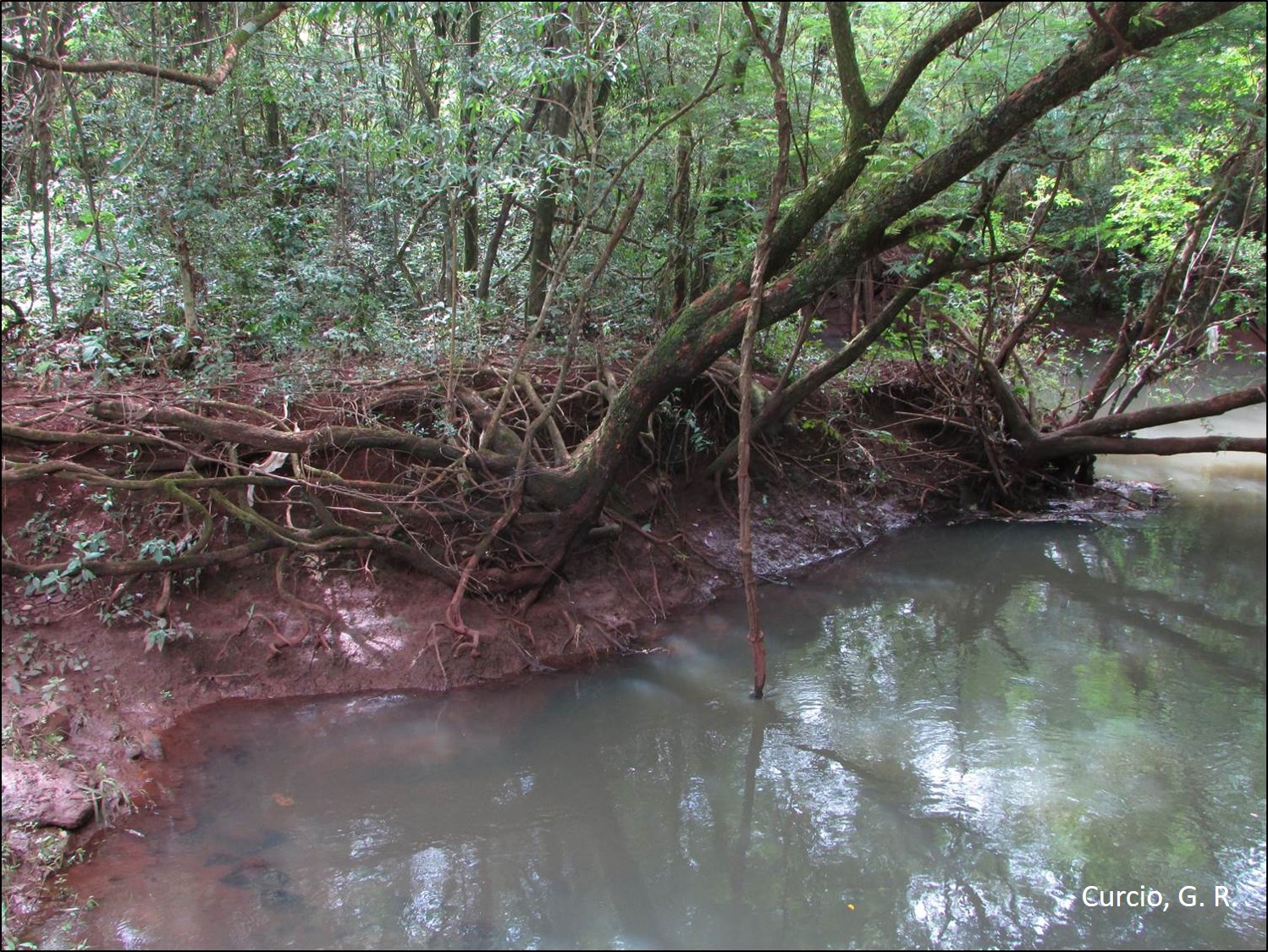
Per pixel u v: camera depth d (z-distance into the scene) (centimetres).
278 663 611
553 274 717
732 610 816
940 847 491
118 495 613
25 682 527
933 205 731
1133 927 434
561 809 516
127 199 668
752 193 897
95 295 631
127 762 511
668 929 425
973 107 789
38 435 555
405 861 462
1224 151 957
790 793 539
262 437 615
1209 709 659
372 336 727
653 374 664
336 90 712
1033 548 1042
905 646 766
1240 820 521
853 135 648
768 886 457
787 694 662
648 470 864
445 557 685
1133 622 838
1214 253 1101
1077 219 1105
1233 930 435
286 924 411
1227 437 1024
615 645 719
